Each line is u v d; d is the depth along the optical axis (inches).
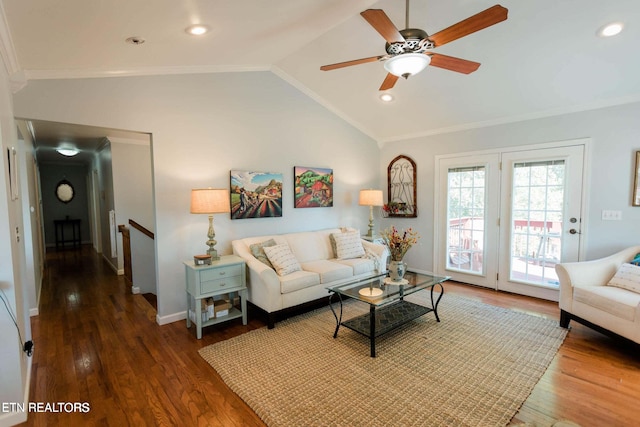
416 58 84.4
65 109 109.8
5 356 74.5
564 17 101.6
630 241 134.5
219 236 148.5
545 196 155.9
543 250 157.9
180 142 135.5
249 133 156.8
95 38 89.9
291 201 176.7
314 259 168.6
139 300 163.8
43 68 102.9
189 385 90.7
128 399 84.5
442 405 81.0
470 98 156.3
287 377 93.7
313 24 112.0
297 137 177.2
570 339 116.3
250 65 151.9
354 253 172.2
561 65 123.1
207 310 126.6
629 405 80.6
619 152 135.3
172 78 132.5
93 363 102.3
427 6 103.8
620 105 134.3
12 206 85.0
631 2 92.1
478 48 122.0
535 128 156.9
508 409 79.4
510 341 115.0
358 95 176.4
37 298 152.4
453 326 127.9
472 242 183.2
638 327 98.3
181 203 136.9
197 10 84.0
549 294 156.9
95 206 301.9
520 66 128.2
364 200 198.8
